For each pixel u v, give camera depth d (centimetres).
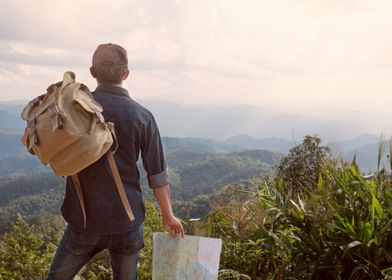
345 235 354
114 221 237
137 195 246
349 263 354
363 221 364
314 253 356
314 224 361
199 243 259
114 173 235
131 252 249
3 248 412
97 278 385
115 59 247
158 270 260
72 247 243
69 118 214
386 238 347
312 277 356
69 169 217
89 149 214
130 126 241
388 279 312
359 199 370
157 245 261
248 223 394
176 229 255
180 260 256
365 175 415
